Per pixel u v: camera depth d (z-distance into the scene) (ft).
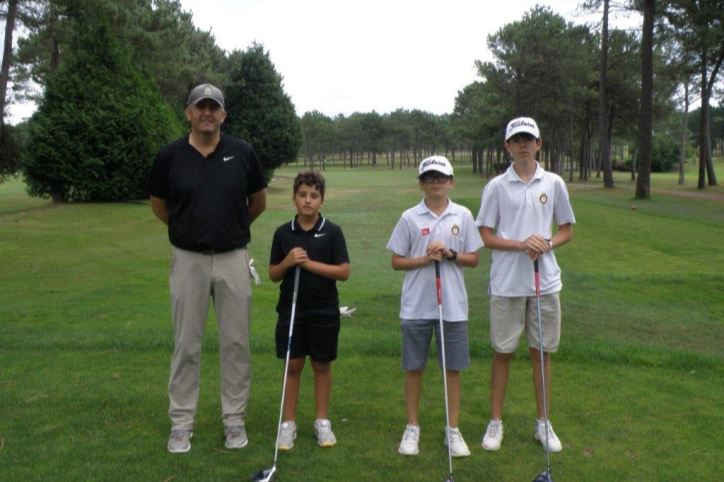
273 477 11.06
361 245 47.83
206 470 11.39
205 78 126.52
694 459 11.93
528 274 12.71
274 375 16.47
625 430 13.20
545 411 12.00
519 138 12.70
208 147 12.51
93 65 75.41
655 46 116.88
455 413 12.65
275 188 131.54
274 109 132.67
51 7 76.43
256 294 29.55
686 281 31.63
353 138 346.95
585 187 122.11
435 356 17.78
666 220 59.31
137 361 17.47
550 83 139.85
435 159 12.69
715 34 94.73
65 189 74.69
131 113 74.64
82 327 21.76
